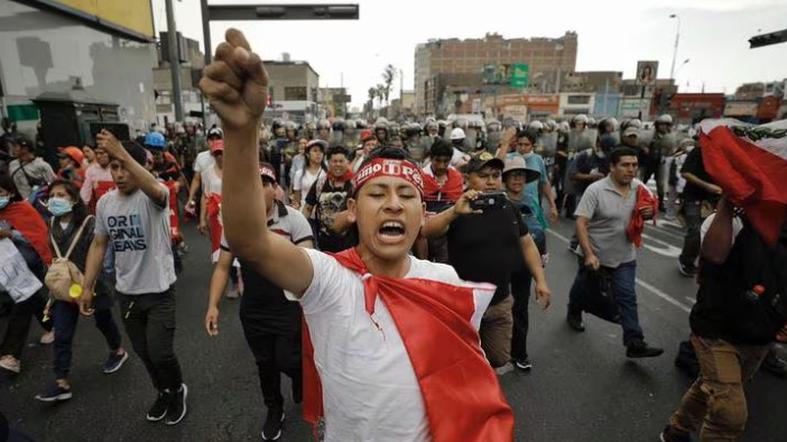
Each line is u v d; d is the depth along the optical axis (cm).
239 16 1146
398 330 118
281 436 302
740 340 242
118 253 293
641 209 378
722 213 238
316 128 1175
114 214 287
